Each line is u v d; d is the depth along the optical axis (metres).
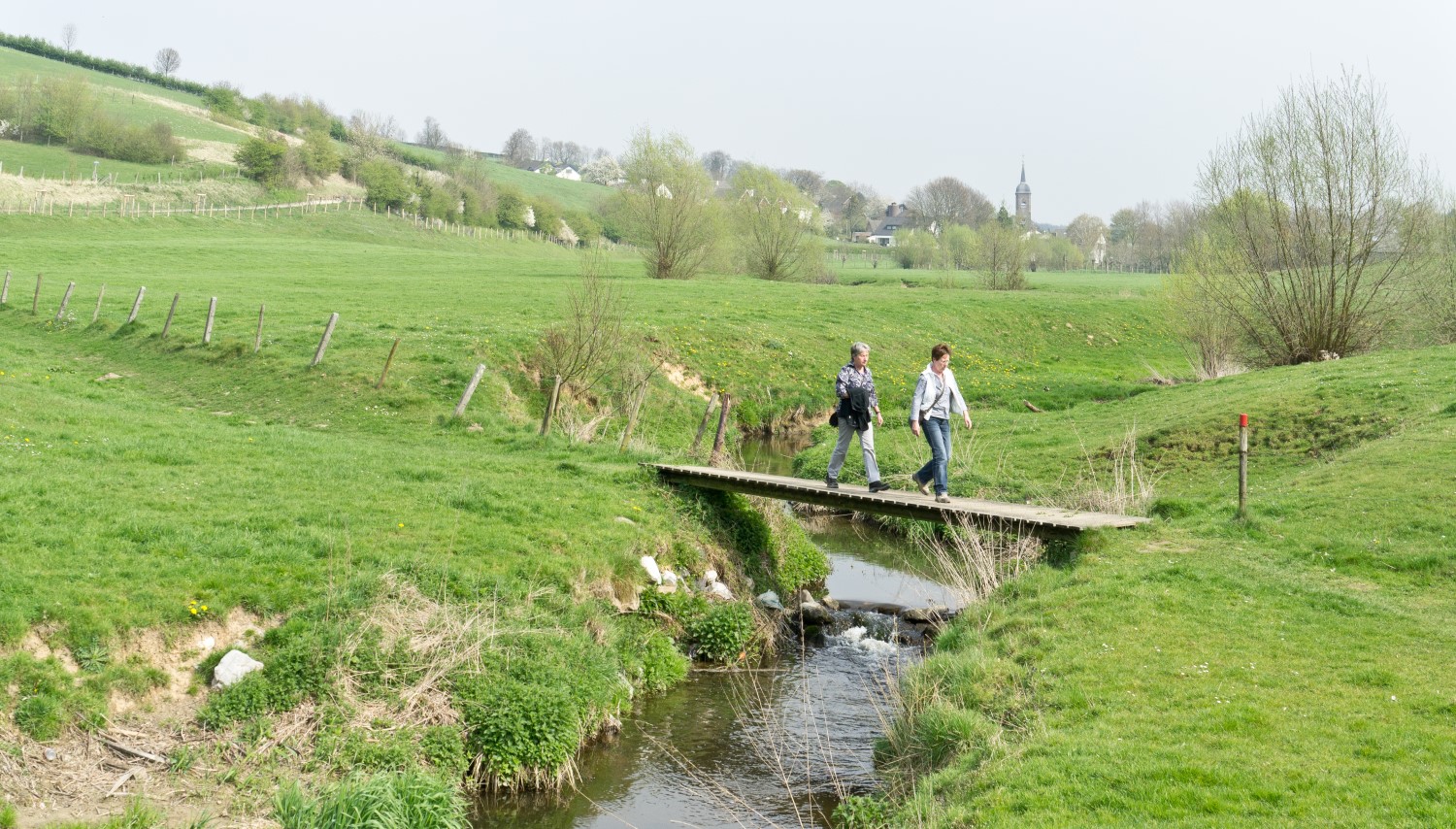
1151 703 9.48
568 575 13.86
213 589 11.21
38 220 76.50
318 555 12.77
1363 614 11.70
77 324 36.09
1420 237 32.69
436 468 17.94
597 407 29.81
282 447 19.06
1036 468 23.58
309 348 30.62
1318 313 33.53
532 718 10.75
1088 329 54.88
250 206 105.62
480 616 12.05
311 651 10.59
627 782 10.70
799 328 43.47
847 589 18.55
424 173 135.50
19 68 145.75
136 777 9.00
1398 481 16.45
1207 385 30.12
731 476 17.84
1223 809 7.39
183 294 42.56
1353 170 32.19
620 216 64.44
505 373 29.88
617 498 17.45
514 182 181.38
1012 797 8.02
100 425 19.33
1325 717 8.86
